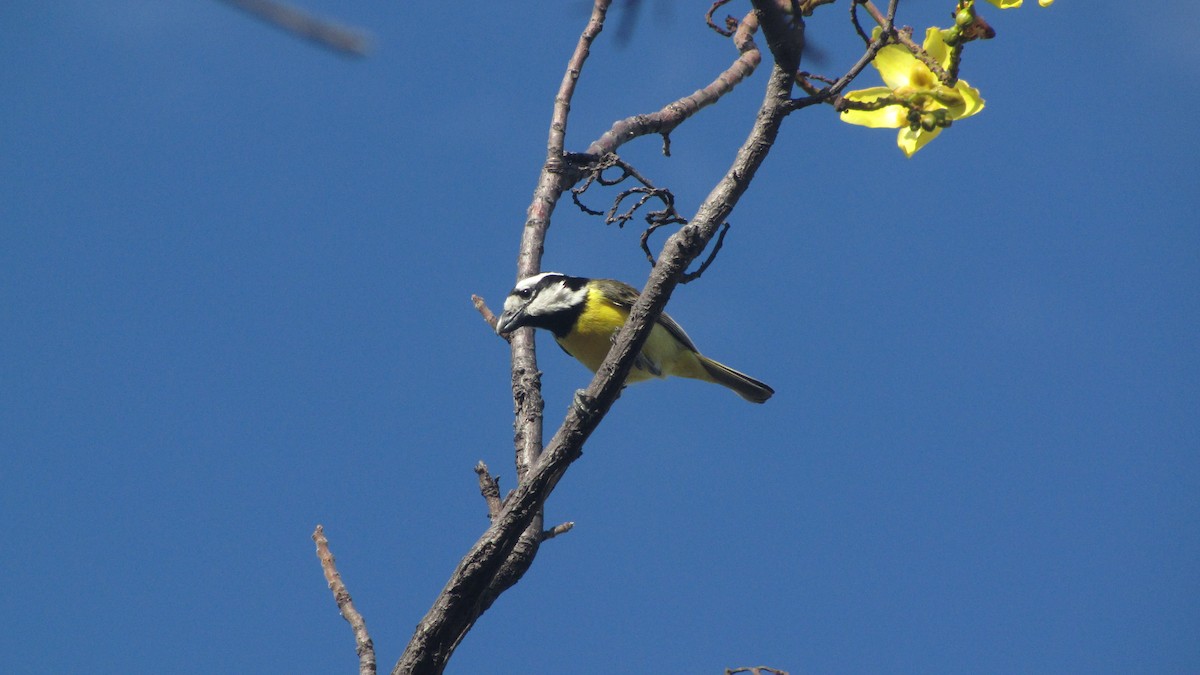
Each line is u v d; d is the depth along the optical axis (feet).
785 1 23.66
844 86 22.29
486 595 30.17
